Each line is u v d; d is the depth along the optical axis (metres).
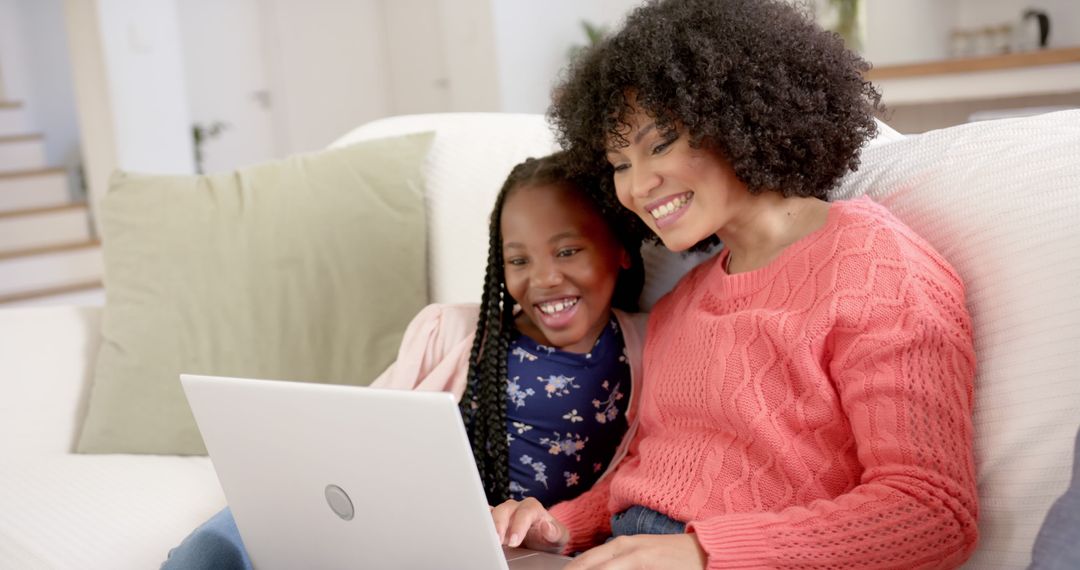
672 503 1.02
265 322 1.61
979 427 0.91
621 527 1.09
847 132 1.05
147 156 4.59
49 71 6.38
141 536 1.29
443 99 6.04
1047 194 0.94
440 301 1.66
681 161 1.02
